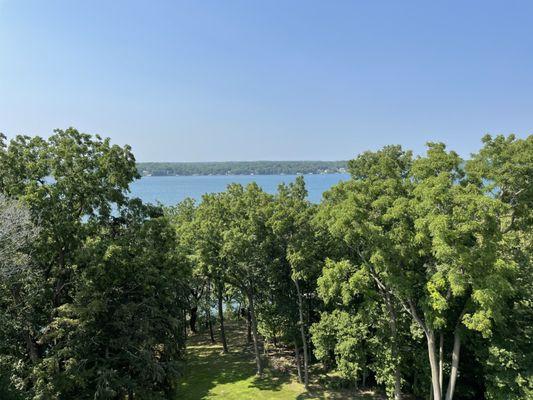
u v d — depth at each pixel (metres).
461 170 21.52
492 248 18.36
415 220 19.64
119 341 22.12
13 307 21.02
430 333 21.33
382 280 23.81
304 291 30.02
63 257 23.23
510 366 20.12
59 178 22.73
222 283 34.91
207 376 31.69
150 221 25.52
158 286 25.12
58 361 21.31
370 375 28.95
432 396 23.89
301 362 33.06
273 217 26.16
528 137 21.84
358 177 32.78
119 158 25.42
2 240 18.11
